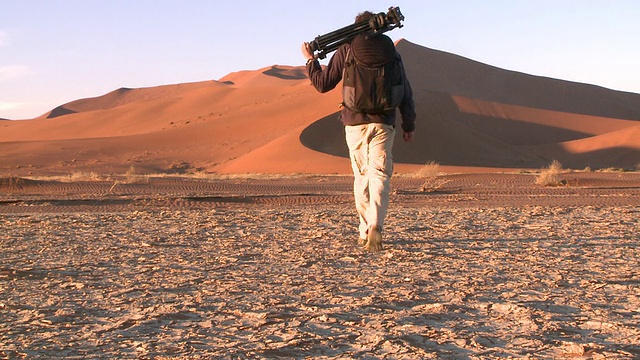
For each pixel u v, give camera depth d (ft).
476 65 577.43
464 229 37.65
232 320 17.84
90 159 344.28
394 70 25.35
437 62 568.00
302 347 15.29
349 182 126.82
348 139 26.84
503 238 33.58
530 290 21.03
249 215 48.37
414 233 35.88
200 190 94.84
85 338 16.31
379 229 25.90
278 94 526.57
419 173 129.08
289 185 109.50
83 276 24.57
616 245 30.81
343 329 16.74
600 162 335.47
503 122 438.40
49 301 20.40
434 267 25.23
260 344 15.55
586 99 561.43
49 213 54.44
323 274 24.08
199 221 44.04
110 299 20.61
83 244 33.30
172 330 16.94
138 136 405.39
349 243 31.86
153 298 20.63
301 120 395.14
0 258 28.96
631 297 19.88
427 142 344.49
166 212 52.75
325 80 26.23
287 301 19.85
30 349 15.46
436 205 61.36
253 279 23.38
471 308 18.79
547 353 14.60
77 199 69.67
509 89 558.56
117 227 41.09
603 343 15.28
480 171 224.53
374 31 25.46
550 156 355.77
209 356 14.70
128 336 16.44
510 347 15.06
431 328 16.71
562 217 44.45
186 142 389.80
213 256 28.86
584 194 75.97
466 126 397.80
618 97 577.84
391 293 20.70
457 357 14.37
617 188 90.38
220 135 398.62
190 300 20.24
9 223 43.91
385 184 26.16
